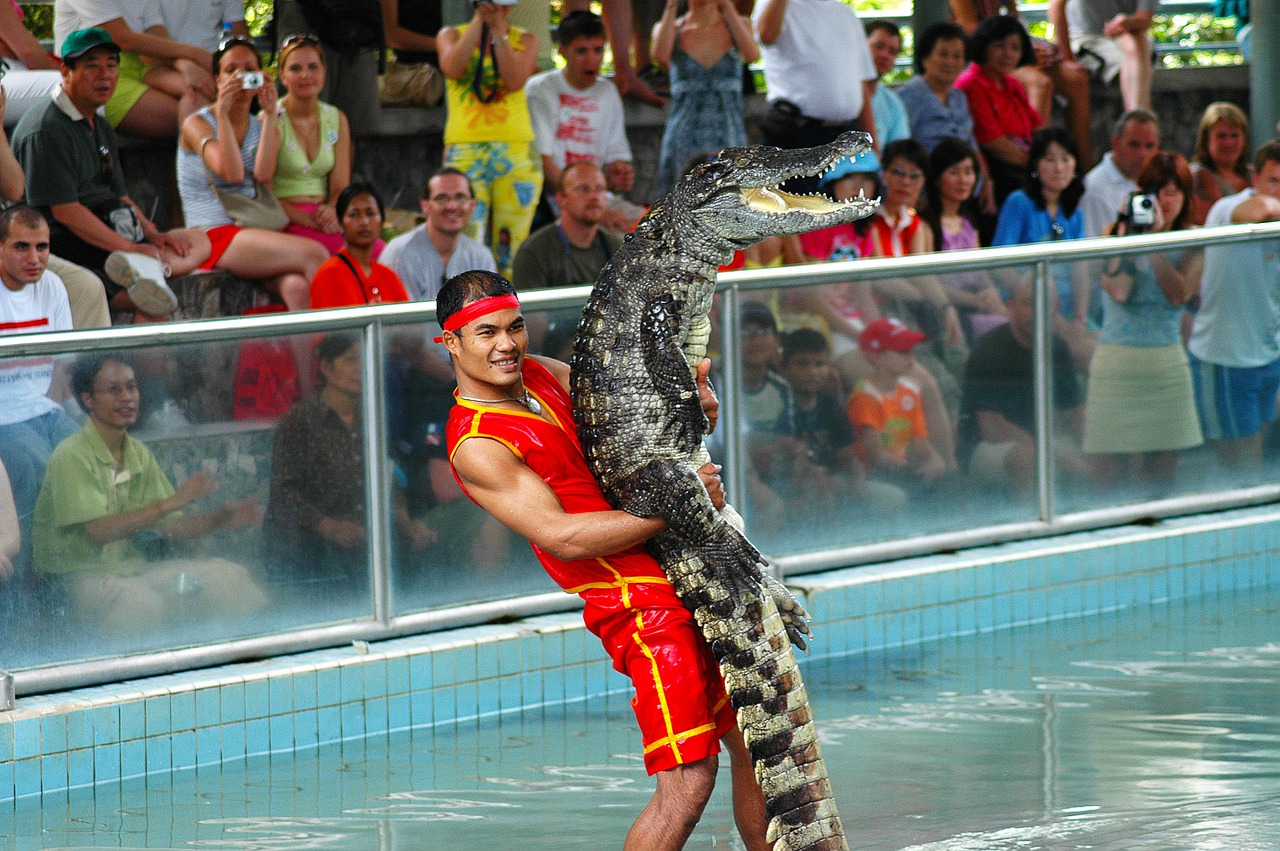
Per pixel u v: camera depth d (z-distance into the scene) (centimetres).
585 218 1658
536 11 1916
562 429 840
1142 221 1909
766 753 824
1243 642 1394
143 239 1564
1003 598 1471
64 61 1493
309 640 1223
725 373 1367
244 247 1608
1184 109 2461
